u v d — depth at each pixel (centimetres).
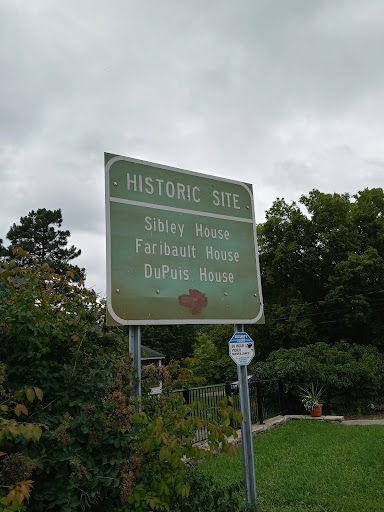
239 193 504
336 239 2566
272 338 2638
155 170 435
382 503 493
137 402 319
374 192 2900
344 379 1301
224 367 3206
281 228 2791
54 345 346
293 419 1164
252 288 487
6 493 235
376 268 2409
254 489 439
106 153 406
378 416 1249
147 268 404
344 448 753
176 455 282
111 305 374
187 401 786
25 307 328
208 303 443
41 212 3584
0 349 304
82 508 277
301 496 520
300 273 2698
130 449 296
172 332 4953
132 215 408
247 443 452
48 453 278
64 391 312
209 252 457
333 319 2561
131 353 372
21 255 408
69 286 414
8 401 280
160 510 294
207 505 338
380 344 2488
